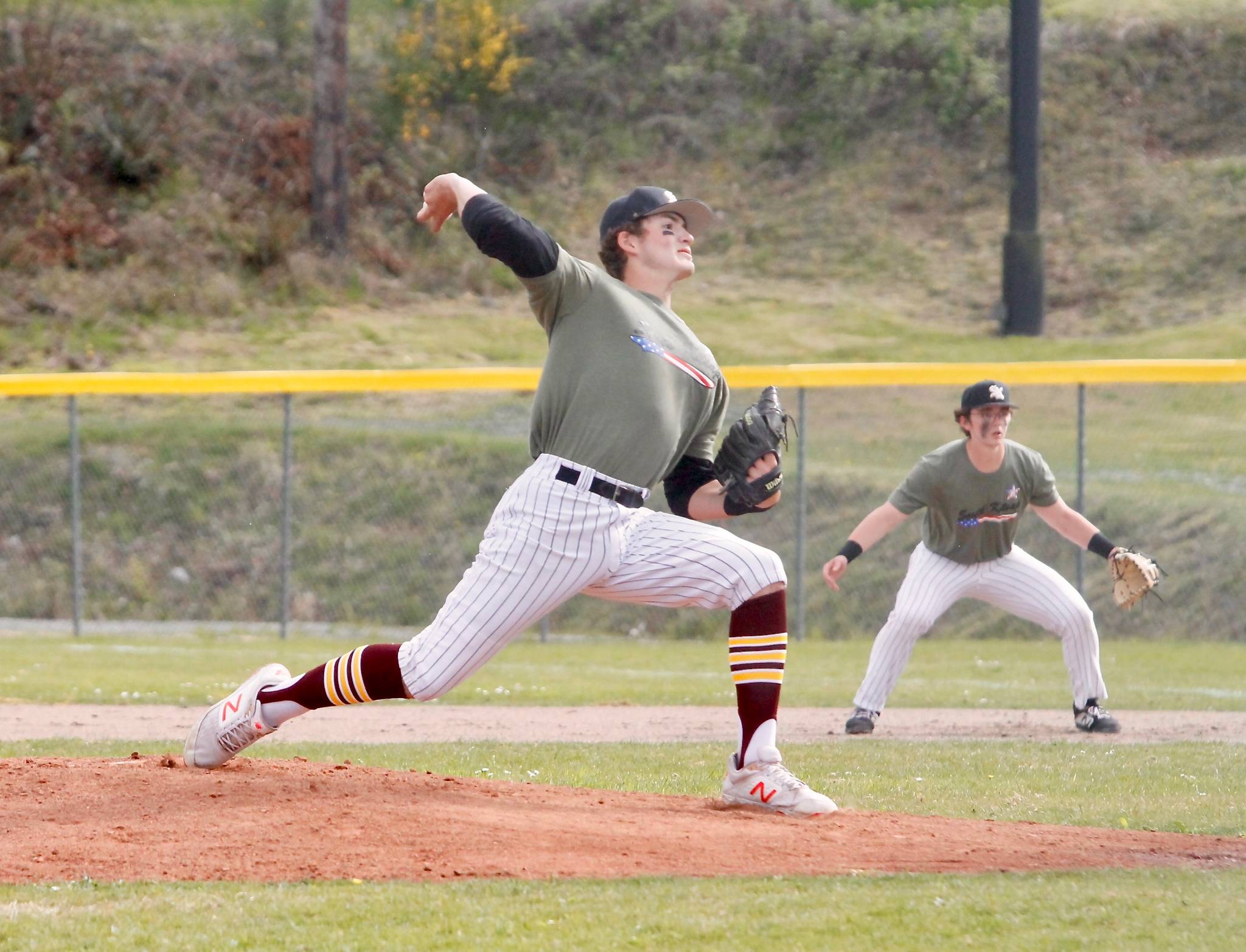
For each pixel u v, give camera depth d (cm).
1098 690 2872
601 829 1602
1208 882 1381
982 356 7656
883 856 1512
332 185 8719
